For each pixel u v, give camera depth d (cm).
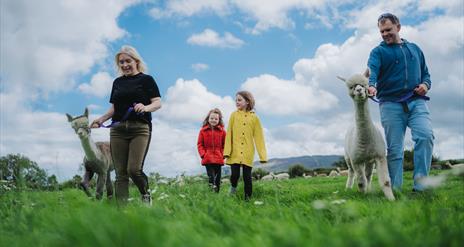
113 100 618
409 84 702
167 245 233
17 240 284
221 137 978
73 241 249
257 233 299
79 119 827
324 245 233
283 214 395
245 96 836
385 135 716
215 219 348
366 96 657
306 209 421
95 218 276
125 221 273
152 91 617
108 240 230
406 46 713
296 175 2317
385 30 708
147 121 606
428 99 704
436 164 1324
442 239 222
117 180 605
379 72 716
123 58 618
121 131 599
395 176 704
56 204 446
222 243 266
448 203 446
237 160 816
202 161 966
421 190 648
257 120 842
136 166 589
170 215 404
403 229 292
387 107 707
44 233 297
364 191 691
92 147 827
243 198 757
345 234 248
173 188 719
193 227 314
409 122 698
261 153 830
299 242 236
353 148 683
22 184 473
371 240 218
